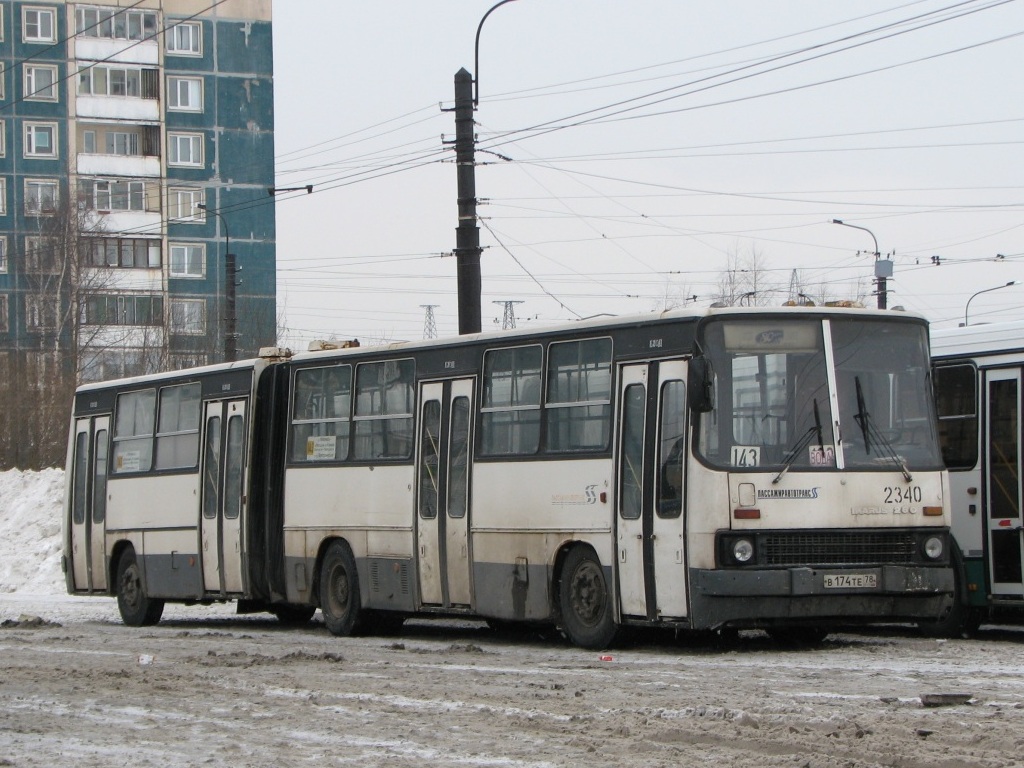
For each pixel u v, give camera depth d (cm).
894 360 1546
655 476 1516
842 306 1595
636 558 1533
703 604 1457
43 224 6544
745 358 1486
